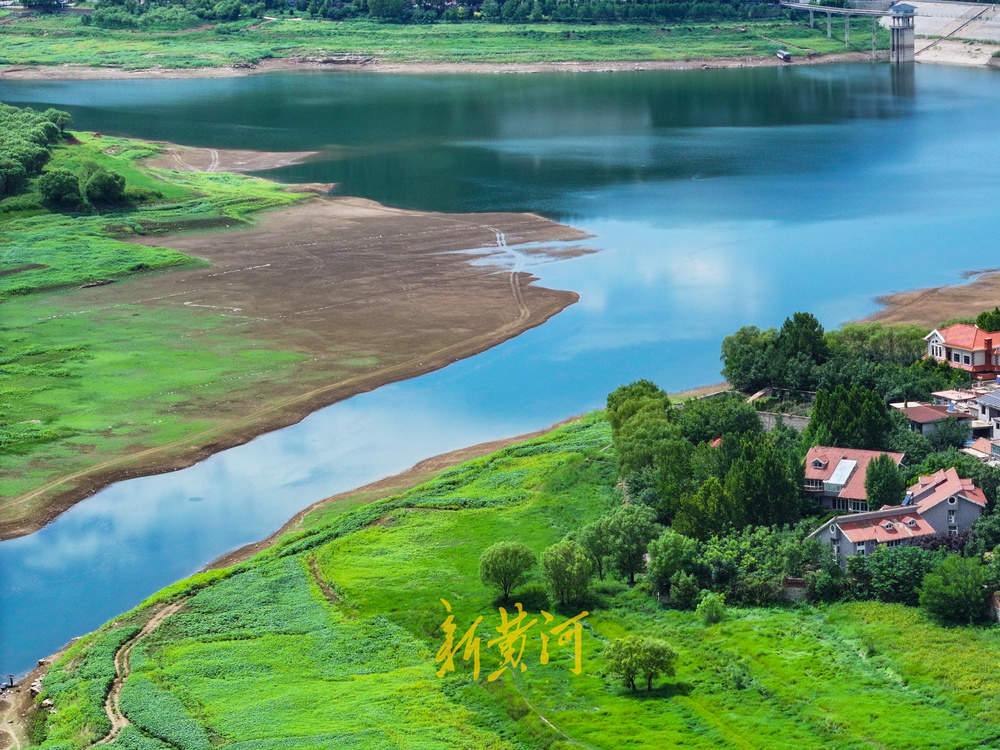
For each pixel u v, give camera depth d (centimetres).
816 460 14675
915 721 10312
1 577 14725
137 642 12762
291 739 10431
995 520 13188
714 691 11138
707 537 13800
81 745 10750
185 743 10550
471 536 14800
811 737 10212
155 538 15650
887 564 12681
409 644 12325
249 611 13275
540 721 10662
